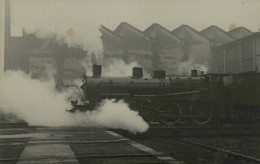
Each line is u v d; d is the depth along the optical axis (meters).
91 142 7.45
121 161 5.41
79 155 5.80
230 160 7.34
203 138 12.33
